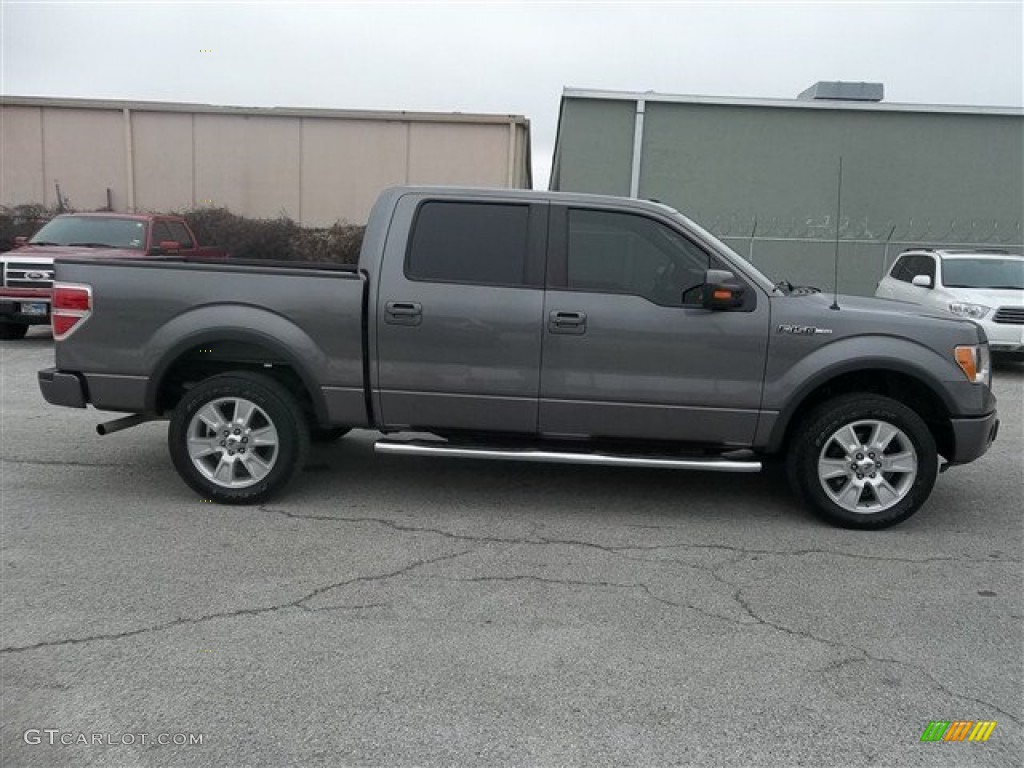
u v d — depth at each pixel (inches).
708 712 120.3
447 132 840.9
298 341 199.6
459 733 114.3
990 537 196.5
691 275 198.5
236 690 123.7
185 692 123.0
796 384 194.7
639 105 713.6
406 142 845.2
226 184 863.7
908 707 122.8
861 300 215.5
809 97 776.9
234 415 205.2
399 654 135.0
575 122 721.6
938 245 722.8
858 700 124.3
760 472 250.5
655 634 143.6
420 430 206.4
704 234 199.5
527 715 118.7
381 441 207.6
